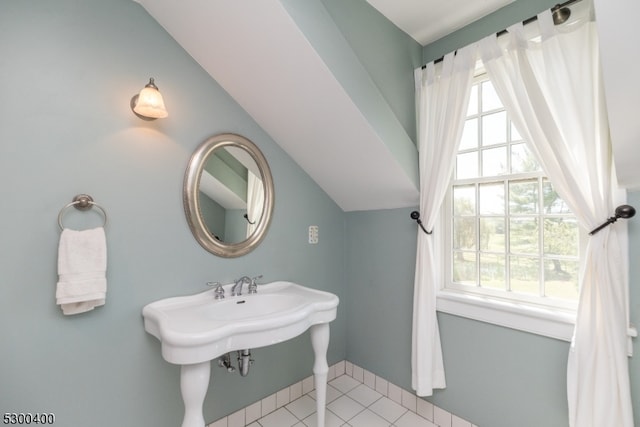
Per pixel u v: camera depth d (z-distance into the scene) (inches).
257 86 64.7
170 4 54.7
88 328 50.6
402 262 81.1
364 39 65.5
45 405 46.9
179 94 61.6
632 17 35.2
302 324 56.1
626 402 45.3
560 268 58.3
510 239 65.1
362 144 68.4
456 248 73.9
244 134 72.4
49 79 47.3
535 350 57.9
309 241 86.7
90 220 50.8
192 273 63.1
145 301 56.7
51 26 47.6
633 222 48.4
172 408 59.6
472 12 67.2
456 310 68.9
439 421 71.6
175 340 42.8
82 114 50.1
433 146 71.4
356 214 93.9
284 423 72.1
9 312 44.2
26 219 45.3
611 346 46.6
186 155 62.4
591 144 49.6
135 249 55.5
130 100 55.1
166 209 59.5
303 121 69.1
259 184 74.7
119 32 54.2
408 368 78.8
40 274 46.3
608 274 47.9
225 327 46.7
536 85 53.7
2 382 43.9
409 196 77.1
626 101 40.5
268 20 50.6
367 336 90.0
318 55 53.5
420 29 74.0
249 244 71.7
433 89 72.4
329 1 59.2
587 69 50.2
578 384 48.8
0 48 43.8
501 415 62.1
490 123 68.9
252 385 73.5
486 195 69.0
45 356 46.9
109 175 52.6
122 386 54.0
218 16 53.1
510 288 64.8
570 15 52.3
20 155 44.9
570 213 57.4
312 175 86.7
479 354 65.5
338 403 80.3
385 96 69.4
